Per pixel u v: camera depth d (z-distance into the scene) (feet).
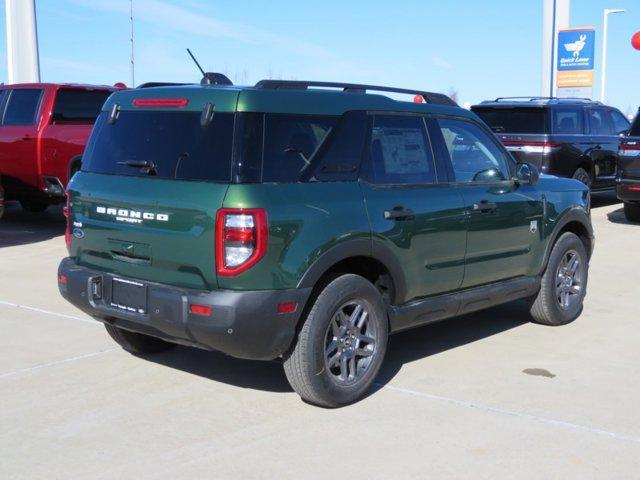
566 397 17.51
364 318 16.99
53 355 20.16
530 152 45.03
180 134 16.21
